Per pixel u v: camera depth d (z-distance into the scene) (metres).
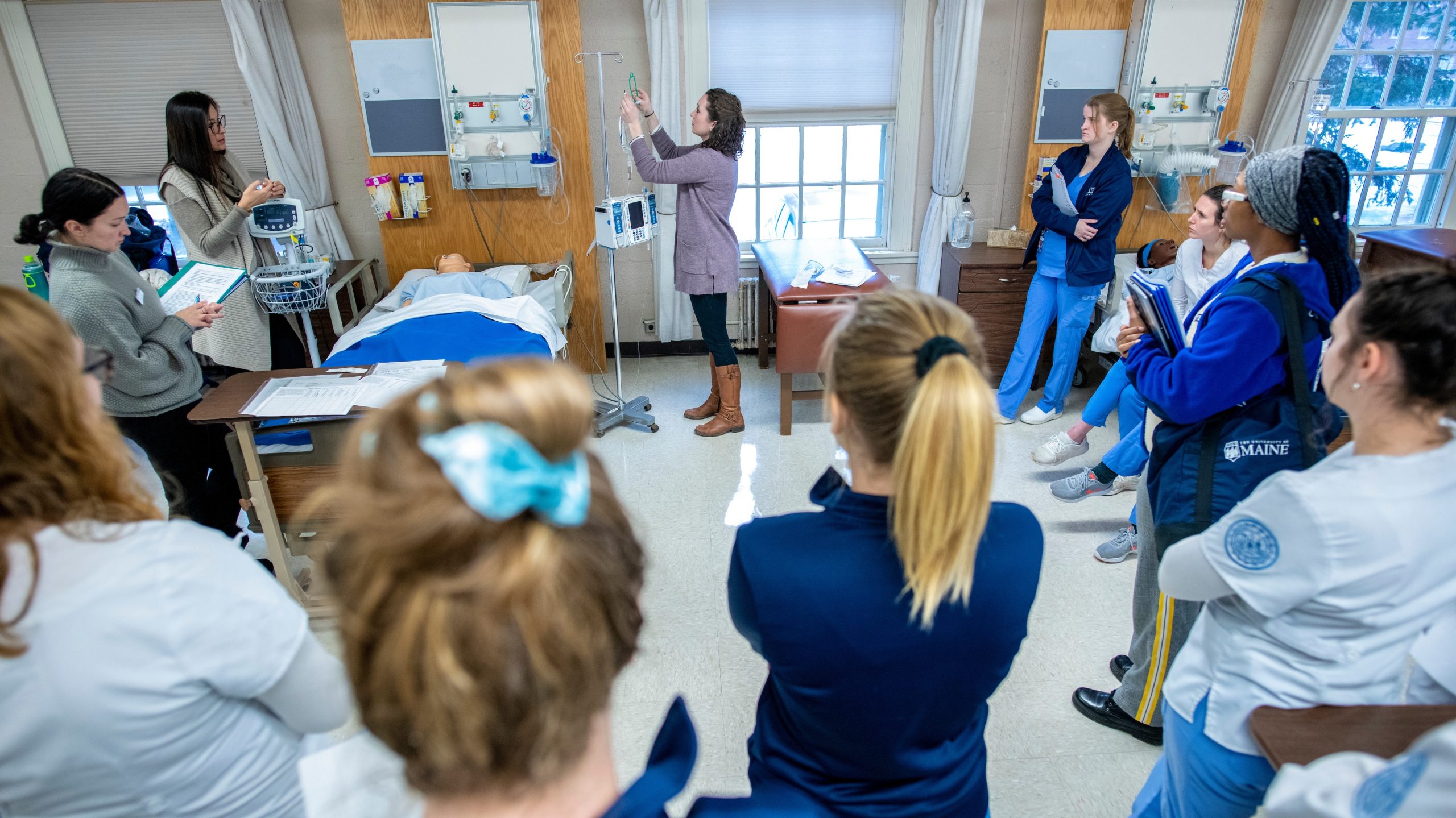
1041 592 2.61
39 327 0.77
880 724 0.90
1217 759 1.18
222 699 0.88
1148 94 3.89
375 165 3.89
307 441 2.38
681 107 4.08
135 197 4.20
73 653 0.76
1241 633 1.14
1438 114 4.35
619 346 4.06
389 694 0.46
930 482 0.78
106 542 0.79
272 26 3.69
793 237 4.57
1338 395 1.02
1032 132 4.05
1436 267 0.93
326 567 0.50
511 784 0.49
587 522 0.51
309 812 1.00
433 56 3.70
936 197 4.20
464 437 0.46
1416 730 1.02
